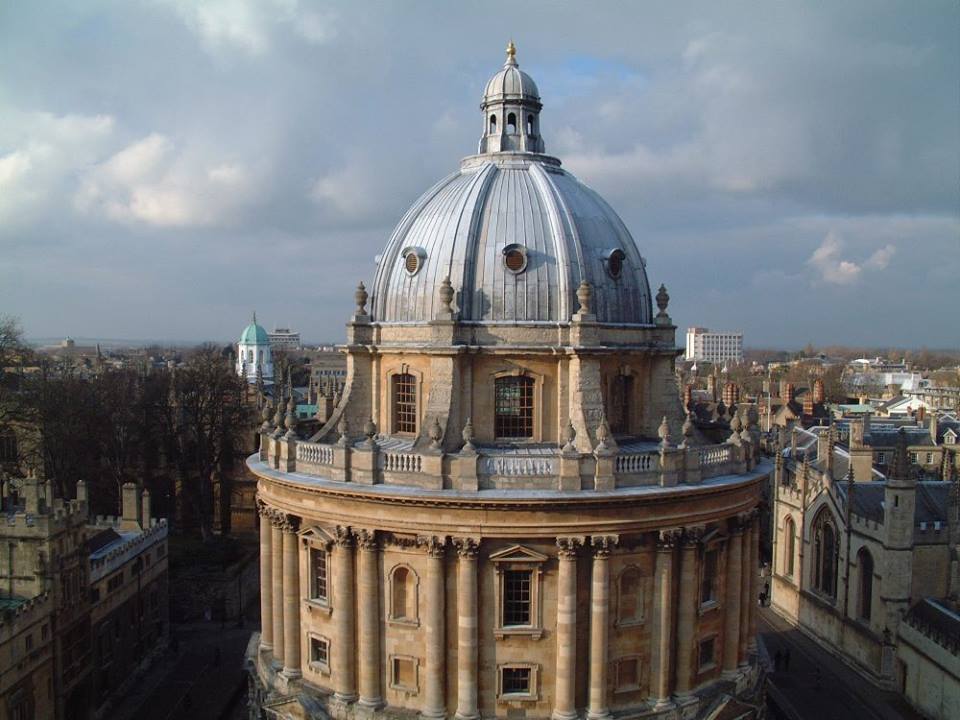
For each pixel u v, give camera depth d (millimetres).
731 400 128750
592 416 51938
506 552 48125
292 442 54625
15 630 58438
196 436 116000
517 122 62781
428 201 60125
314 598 54625
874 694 73625
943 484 82375
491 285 53625
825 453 87812
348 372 58625
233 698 75125
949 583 74250
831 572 84375
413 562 49844
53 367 144625
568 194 58188
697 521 51281
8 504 72500
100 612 71562
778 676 77375
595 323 52344
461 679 48812
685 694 51875
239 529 122688
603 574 48781
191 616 95188
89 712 68875
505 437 53438
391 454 49938
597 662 48969
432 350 52031
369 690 50656
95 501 108500
